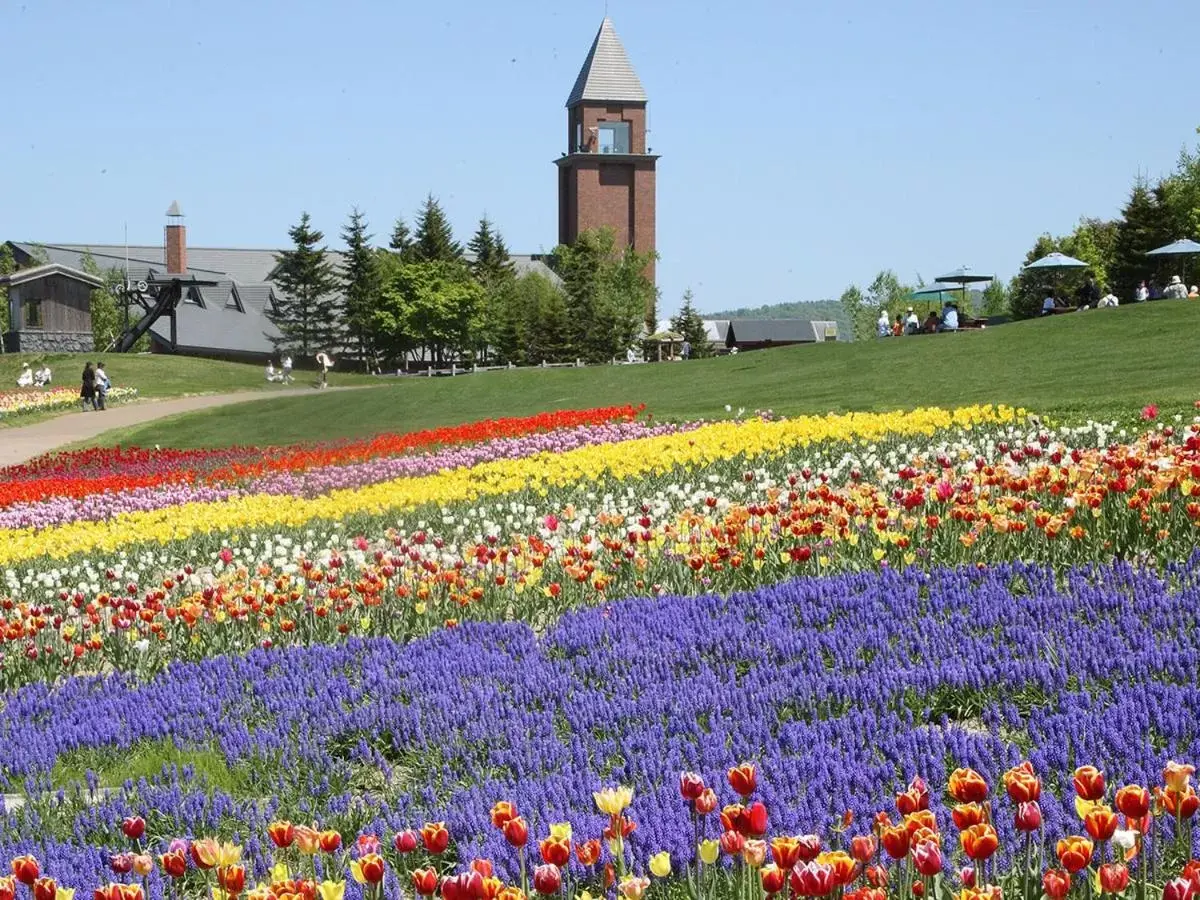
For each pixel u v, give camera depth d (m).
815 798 6.07
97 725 9.02
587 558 11.82
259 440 40.75
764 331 143.50
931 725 6.96
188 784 7.65
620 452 21.06
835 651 8.72
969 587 9.74
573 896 5.46
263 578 13.95
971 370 34.62
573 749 7.41
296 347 106.00
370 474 26.12
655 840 5.69
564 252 146.62
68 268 89.94
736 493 17.14
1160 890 4.91
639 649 9.33
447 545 15.84
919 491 11.04
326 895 4.48
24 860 4.82
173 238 109.50
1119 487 10.56
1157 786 5.49
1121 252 88.44
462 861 5.94
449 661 9.60
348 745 8.28
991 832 4.25
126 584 15.35
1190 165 93.81
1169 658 7.50
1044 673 7.48
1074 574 9.79
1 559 18.52
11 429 47.75
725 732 7.32
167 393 64.56
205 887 6.34
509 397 45.56
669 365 49.34
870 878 4.58
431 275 105.75
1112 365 31.27
